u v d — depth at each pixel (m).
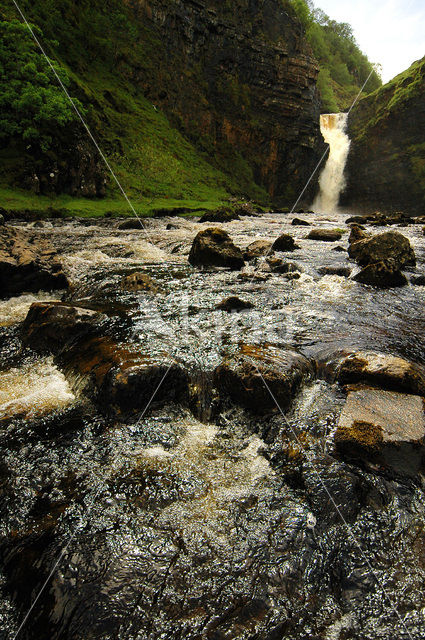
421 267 9.18
